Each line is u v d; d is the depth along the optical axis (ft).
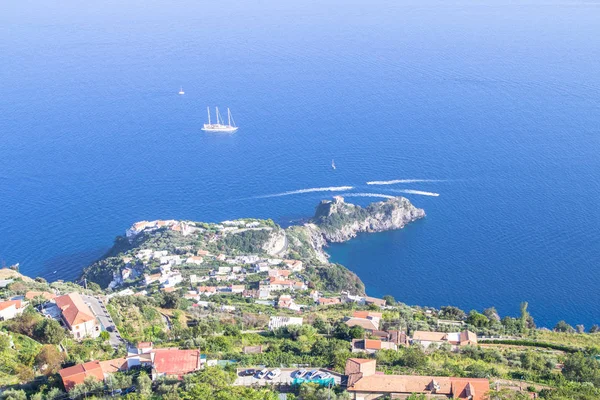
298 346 475.72
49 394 372.38
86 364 402.11
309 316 644.69
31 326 483.51
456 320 654.53
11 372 412.16
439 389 378.53
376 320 584.81
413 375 402.72
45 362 418.51
